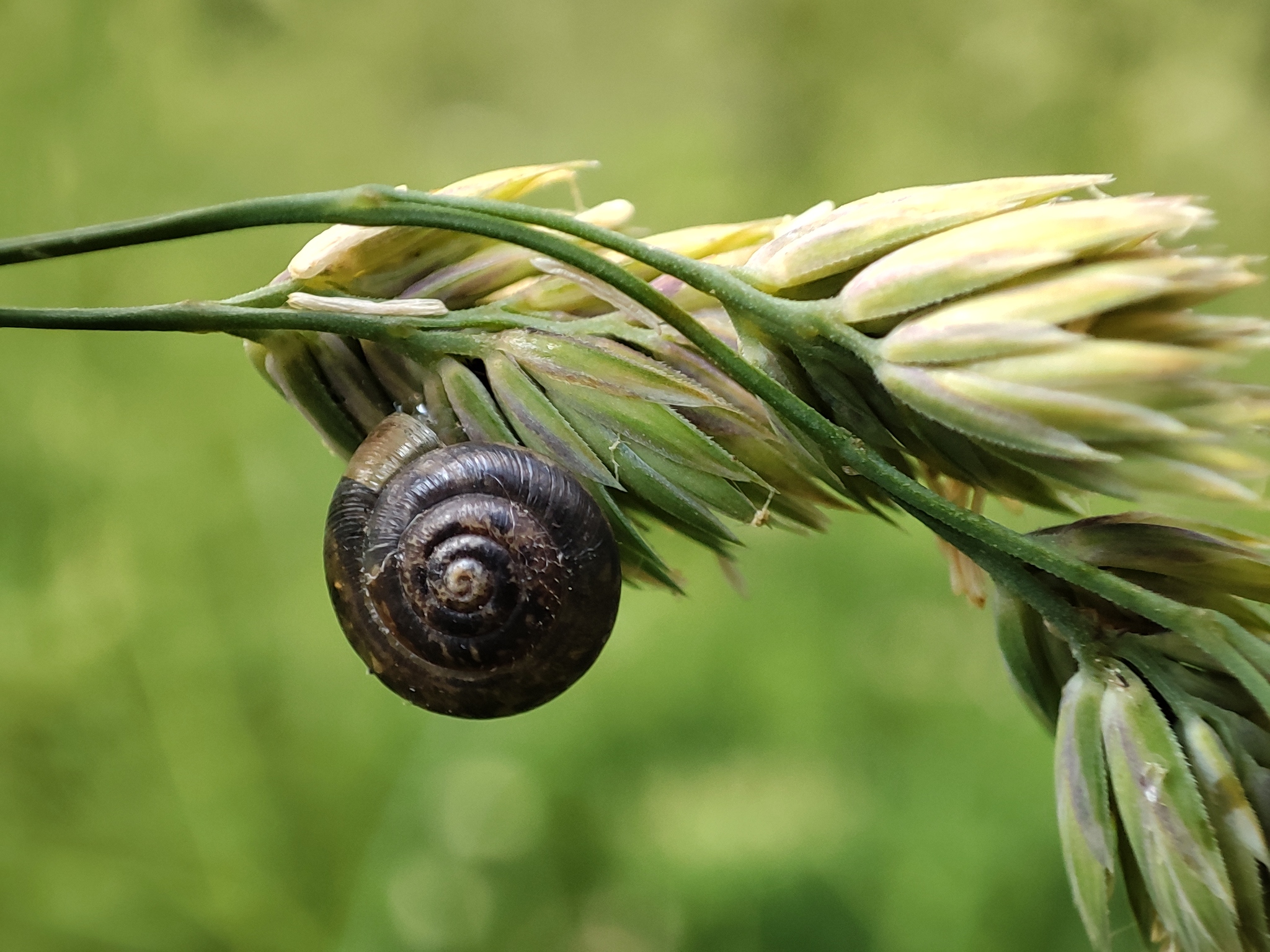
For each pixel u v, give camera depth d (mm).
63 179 135
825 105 231
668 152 207
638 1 250
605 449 63
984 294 59
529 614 60
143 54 145
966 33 225
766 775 123
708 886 112
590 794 121
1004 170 223
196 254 154
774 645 136
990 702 131
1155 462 58
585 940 113
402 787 118
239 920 113
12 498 121
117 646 117
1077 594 62
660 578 64
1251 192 215
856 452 60
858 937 109
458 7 233
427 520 60
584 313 64
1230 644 58
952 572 66
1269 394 58
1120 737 60
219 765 116
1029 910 110
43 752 114
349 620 61
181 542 126
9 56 130
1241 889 60
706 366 64
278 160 185
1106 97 222
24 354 124
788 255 61
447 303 65
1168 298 59
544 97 246
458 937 112
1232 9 218
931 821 115
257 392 138
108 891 112
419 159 224
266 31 188
